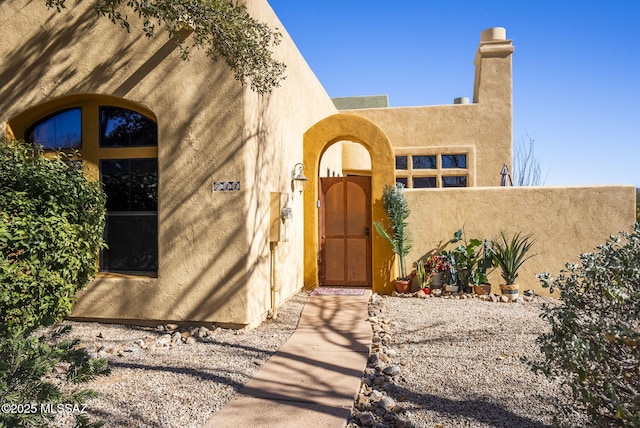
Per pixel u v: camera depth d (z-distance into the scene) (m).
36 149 6.90
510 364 5.62
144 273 7.53
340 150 16.12
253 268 7.25
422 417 4.32
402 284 9.94
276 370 5.38
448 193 10.33
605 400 3.26
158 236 7.20
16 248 5.22
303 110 11.09
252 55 6.60
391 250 10.22
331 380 5.08
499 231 10.16
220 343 6.45
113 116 7.76
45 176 5.65
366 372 5.45
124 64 7.32
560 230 9.96
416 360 5.90
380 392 4.92
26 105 7.60
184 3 6.06
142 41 7.27
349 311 8.32
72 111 7.90
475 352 6.11
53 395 2.89
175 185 7.17
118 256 7.63
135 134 7.66
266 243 7.87
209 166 7.09
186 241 7.12
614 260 3.38
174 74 7.19
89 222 6.14
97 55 7.41
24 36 7.63
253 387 4.88
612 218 9.77
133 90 7.30
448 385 5.06
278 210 8.01
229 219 7.02
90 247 6.09
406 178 16.28
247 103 7.09
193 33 7.09
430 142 16.25
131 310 7.21
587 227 9.86
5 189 5.46
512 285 9.47
